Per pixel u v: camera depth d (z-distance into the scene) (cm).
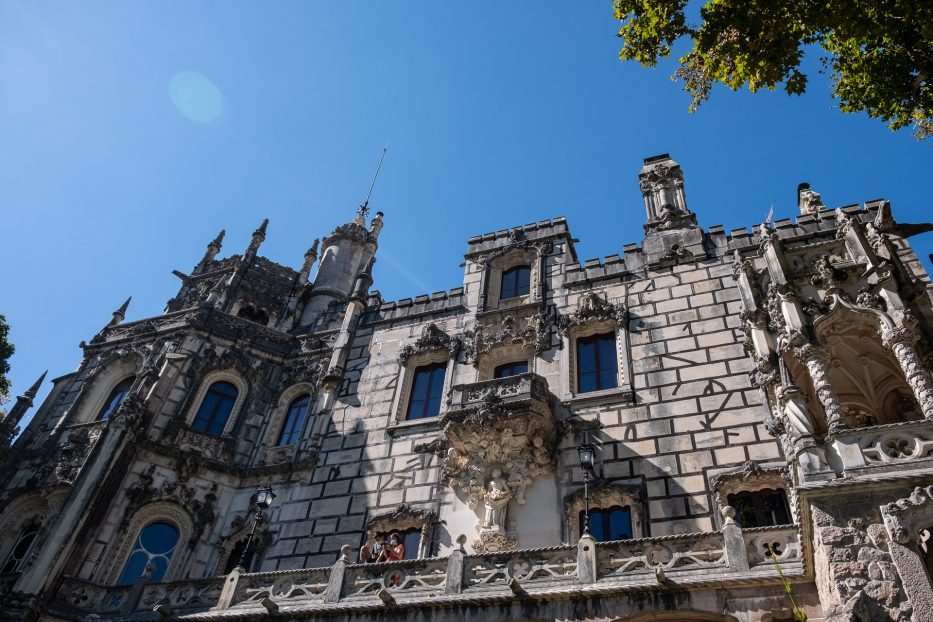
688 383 2330
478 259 3133
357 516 2427
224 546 2531
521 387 2334
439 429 2556
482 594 1773
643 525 2050
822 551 1403
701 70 1700
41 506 2595
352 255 3828
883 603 1277
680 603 1603
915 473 1382
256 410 2964
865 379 1955
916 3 1440
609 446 2266
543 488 2247
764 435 2116
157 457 2670
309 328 3406
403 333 3011
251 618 1948
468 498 2303
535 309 2775
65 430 2828
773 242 2039
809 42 1564
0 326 2784
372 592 1905
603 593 1666
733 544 1650
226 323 3169
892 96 1684
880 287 1811
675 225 2856
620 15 1647
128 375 3061
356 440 2673
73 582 2273
